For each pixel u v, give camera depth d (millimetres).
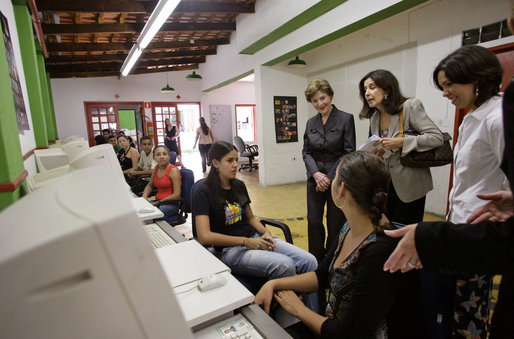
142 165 4176
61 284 303
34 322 305
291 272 1360
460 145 1184
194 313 750
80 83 8328
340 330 814
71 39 6078
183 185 2766
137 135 9789
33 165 2770
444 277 867
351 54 4578
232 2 4508
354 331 781
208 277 889
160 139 9375
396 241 794
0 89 1279
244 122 10711
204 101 9633
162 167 2812
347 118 2139
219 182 1595
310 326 916
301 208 4113
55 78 8078
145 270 339
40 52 5086
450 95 1143
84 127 8477
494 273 558
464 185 1136
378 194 822
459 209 1155
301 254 1513
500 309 607
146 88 9047
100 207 338
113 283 321
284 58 4742
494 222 559
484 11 2822
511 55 2684
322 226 2291
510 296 583
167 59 7961
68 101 8258
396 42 3793
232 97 10000
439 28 3244
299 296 1130
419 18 3445
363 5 3055
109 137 5371
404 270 649
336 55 4875
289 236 1724
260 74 5277
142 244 335
